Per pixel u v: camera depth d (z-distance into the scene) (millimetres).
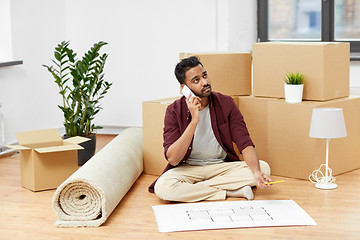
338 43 3564
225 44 4922
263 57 3688
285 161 3559
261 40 5230
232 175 3139
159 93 5105
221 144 3211
